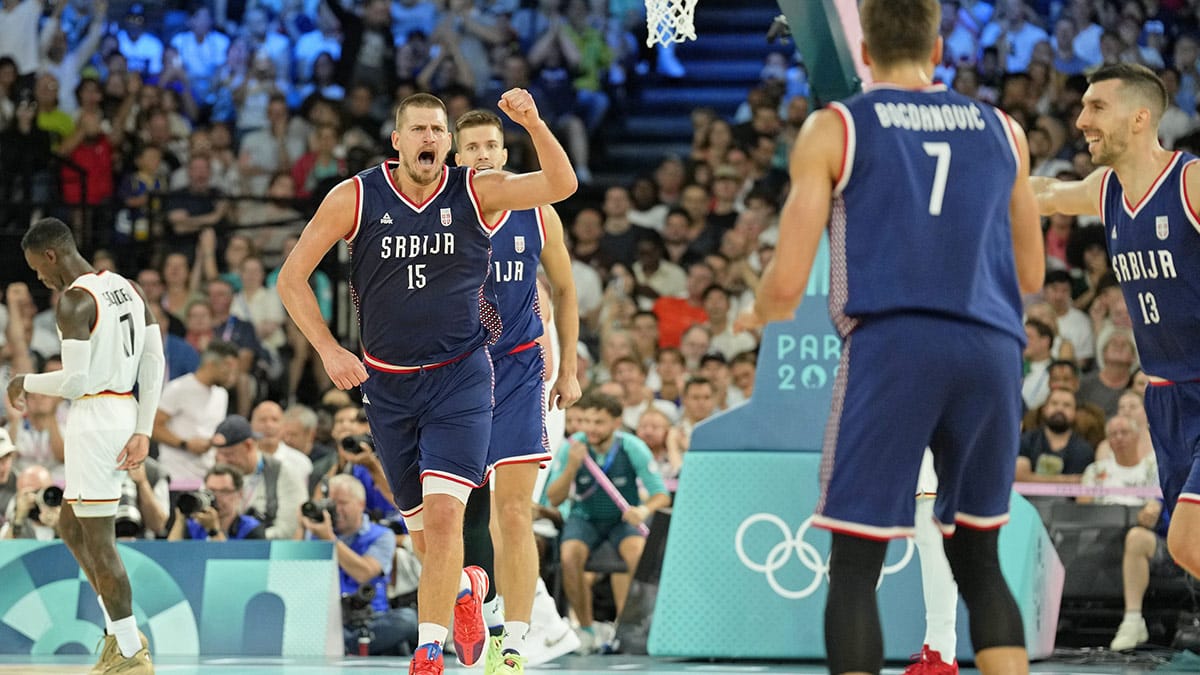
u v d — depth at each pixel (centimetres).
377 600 1684
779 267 741
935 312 742
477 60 3250
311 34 3341
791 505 1438
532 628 1452
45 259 1299
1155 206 1045
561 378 1266
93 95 3083
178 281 2628
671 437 2009
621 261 2681
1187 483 1008
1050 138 2781
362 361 1071
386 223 1020
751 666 1425
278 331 2586
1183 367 1059
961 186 756
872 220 750
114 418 1293
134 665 1288
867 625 725
